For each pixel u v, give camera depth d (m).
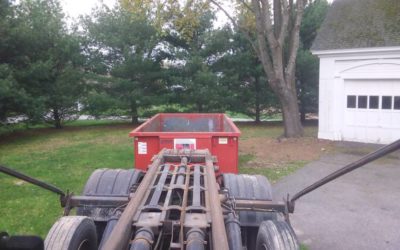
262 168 10.81
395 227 6.26
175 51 22.06
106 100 20.80
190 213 3.26
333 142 15.20
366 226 6.31
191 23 18.08
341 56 15.34
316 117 26.27
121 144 15.48
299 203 7.54
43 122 20.89
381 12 15.59
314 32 22.97
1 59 17.42
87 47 21.83
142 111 23.23
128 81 21.23
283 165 11.21
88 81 21.81
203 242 2.76
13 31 16.70
